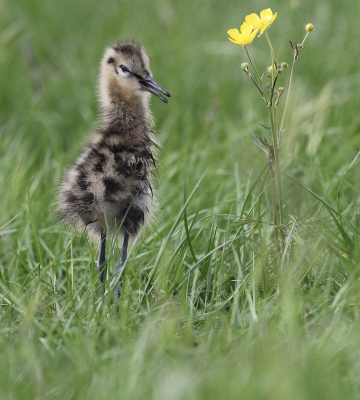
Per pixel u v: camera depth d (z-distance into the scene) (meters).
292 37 18.70
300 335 7.69
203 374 6.78
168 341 7.68
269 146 9.28
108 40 19.78
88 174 9.73
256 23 8.90
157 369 6.99
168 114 17.12
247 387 6.39
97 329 8.23
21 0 21.92
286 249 9.20
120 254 10.45
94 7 22.25
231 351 7.41
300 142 14.29
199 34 20.00
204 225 10.72
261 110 16.00
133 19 21.11
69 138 16.84
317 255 9.27
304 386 6.38
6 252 11.26
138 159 9.77
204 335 8.05
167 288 9.30
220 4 22.11
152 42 19.53
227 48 18.64
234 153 13.93
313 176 12.59
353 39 18.14
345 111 15.50
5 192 12.87
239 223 9.55
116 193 9.63
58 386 6.89
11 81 18.36
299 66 17.56
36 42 20.48
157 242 11.12
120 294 9.37
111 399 6.57
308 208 10.34
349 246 9.42
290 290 8.45
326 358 6.90
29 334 7.93
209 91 17.84
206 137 15.42
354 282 8.75
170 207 12.26
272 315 8.16
